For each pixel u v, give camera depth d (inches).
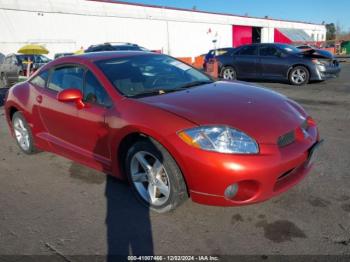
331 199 128.0
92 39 1137.4
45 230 119.1
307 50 456.1
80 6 1099.9
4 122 287.0
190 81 157.0
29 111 179.3
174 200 117.8
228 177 104.7
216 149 106.1
